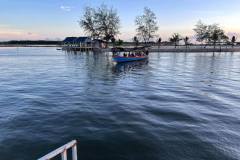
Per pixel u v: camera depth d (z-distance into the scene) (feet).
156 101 42.75
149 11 244.83
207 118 32.96
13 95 47.26
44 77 74.33
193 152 22.93
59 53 246.27
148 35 249.55
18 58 174.60
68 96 46.55
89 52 242.58
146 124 30.53
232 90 53.31
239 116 33.91
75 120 32.04
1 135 26.91
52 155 11.30
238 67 106.22
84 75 78.95
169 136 26.63
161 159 21.75
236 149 23.52
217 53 227.20
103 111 36.29
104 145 24.52
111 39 264.52
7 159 21.79
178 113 35.24
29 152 23.07
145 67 105.60
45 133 27.55
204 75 79.30
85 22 267.59
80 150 23.44
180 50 241.14
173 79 70.08
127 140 25.64
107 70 93.81
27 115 34.14
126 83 62.80
